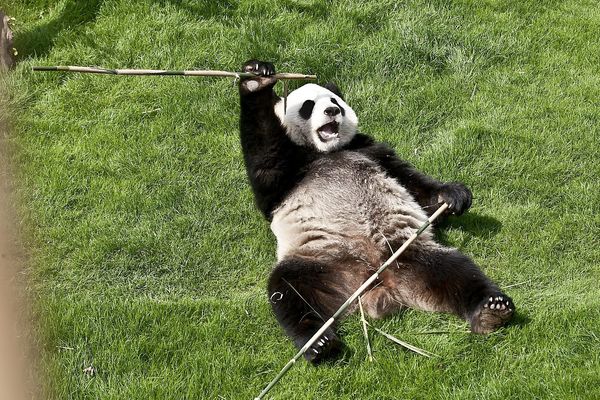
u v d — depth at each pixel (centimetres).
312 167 1134
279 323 968
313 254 1030
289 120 1155
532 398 877
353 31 1495
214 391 907
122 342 971
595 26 1578
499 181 1246
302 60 1431
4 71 1413
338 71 1431
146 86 1398
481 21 1552
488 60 1481
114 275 1114
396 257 986
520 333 959
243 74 1002
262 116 1091
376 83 1420
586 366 912
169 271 1122
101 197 1221
